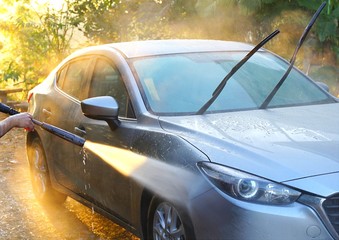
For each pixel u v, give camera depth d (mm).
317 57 8781
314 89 5074
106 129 4781
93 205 5078
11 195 6809
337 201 3428
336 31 8383
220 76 4891
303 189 3418
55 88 6023
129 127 4527
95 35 11328
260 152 3643
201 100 4617
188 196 3674
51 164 5840
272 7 8469
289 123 4172
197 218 3619
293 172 3482
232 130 4020
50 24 11875
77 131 5211
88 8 11258
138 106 4566
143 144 4277
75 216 6023
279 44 8797
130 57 5031
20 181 7438
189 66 4953
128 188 4355
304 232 3381
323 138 3854
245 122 4188
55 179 5820
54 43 12109
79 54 5828
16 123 4152
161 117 4383
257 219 3416
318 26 8219
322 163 3537
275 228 3396
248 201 3463
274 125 4121
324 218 3385
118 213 4625
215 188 3572
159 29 10242
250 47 5551
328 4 7859
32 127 4238
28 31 11945
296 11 8320
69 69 5934
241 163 3590
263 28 8836
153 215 4176
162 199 3986
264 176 3486
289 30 8617
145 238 4324
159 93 4652
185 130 4090
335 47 8531
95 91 5246
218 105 4586
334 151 3662
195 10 9312
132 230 4473
